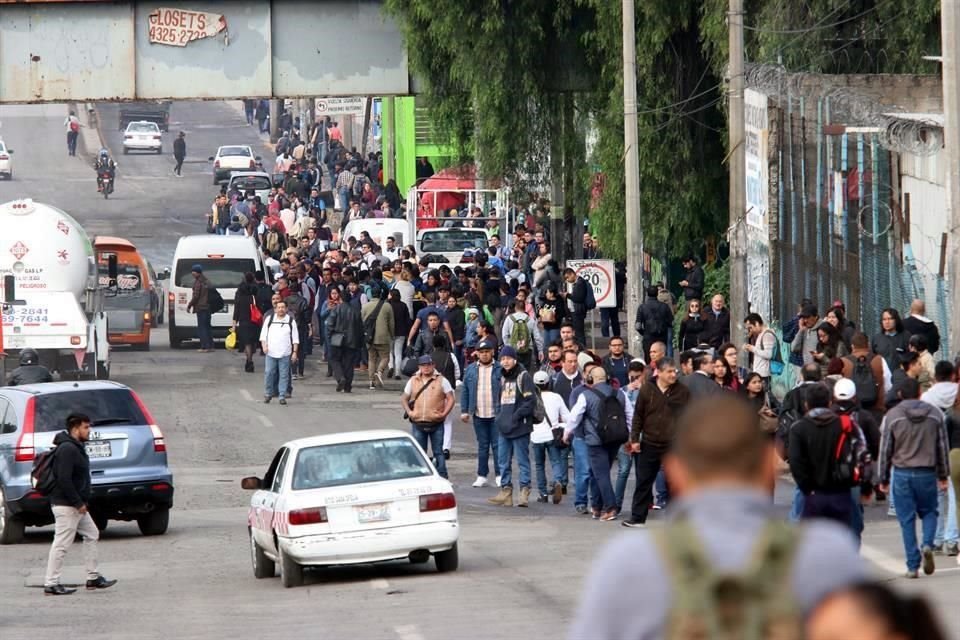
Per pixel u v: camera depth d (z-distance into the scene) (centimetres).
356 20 12369
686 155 10912
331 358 10419
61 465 4791
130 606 4500
